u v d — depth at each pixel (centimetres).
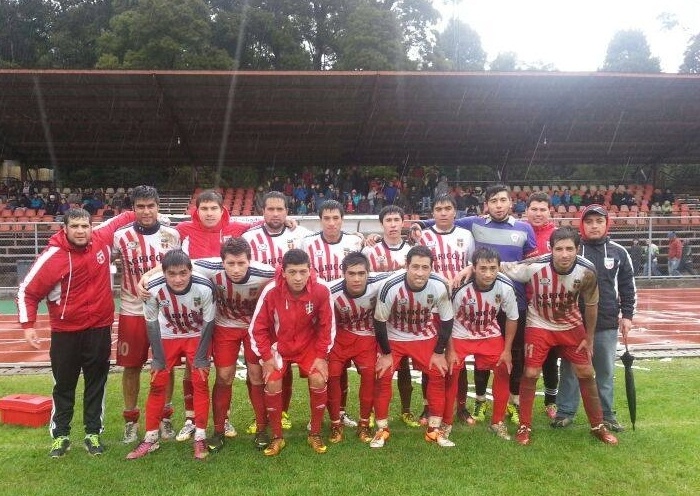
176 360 478
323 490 392
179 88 1669
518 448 467
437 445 474
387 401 479
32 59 3456
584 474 416
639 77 1670
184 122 1920
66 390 466
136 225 502
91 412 469
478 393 550
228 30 3200
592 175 3303
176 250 446
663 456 446
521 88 1741
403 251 549
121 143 2127
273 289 456
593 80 1692
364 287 467
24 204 2038
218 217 520
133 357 486
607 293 508
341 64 3183
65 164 2391
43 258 450
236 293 466
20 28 3491
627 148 2319
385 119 1936
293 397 618
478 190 2419
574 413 522
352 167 2519
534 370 486
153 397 459
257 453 459
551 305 478
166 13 2772
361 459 445
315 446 463
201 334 457
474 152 2317
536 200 579
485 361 506
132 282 494
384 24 3250
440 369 479
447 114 1914
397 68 3225
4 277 1642
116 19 2870
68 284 453
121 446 474
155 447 462
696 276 1758
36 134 2025
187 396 510
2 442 483
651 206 2238
